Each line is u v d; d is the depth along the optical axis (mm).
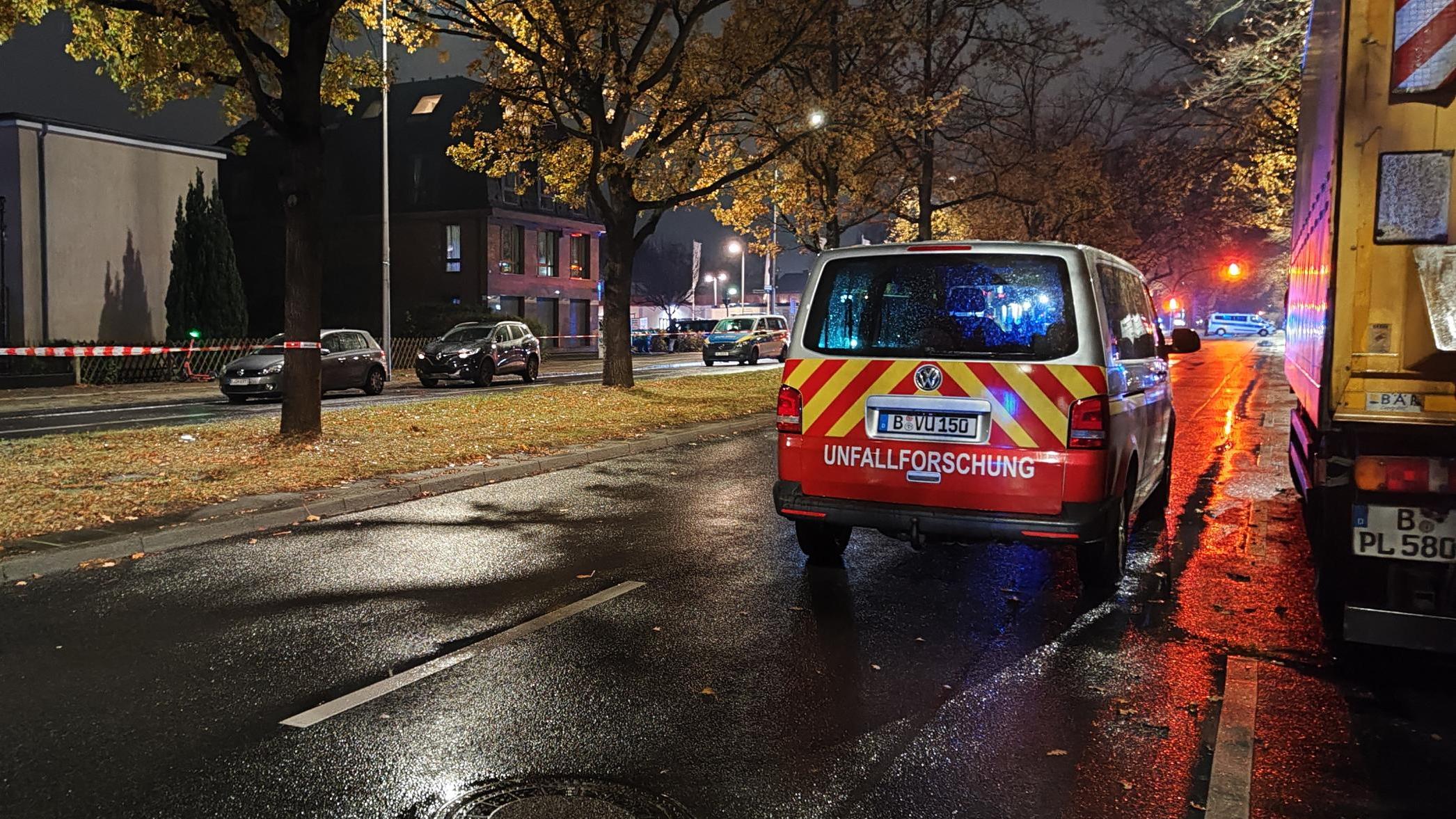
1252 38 21516
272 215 47000
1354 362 4332
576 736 3977
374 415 14812
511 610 5719
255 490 8805
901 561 6973
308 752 3805
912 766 3744
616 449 12312
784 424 6133
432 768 3676
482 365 24766
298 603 5828
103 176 28359
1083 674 4762
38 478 9195
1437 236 4172
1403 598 4434
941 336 5801
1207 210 33719
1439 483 4230
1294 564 6945
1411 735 4062
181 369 25703
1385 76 4184
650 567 6738
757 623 5496
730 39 18484
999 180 30250
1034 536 5512
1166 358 8484
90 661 4797
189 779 3561
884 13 23234
